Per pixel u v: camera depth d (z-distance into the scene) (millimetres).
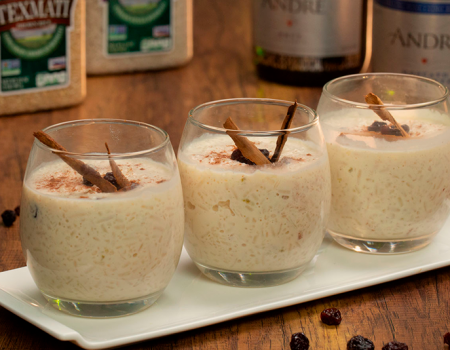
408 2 1015
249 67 1226
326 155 759
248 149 732
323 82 1119
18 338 729
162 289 738
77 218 705
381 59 1053
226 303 744
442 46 1019
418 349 717
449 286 771
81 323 724
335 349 716
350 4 1082
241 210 736
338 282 763
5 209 878
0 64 1015
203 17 1510
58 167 732
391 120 780
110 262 711
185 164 753
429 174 776
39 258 718
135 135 748
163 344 719
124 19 1126
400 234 789
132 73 1182
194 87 1125
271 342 722
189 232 757
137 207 708
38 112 1050
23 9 1003
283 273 756
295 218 741
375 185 778
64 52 1037
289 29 1095
